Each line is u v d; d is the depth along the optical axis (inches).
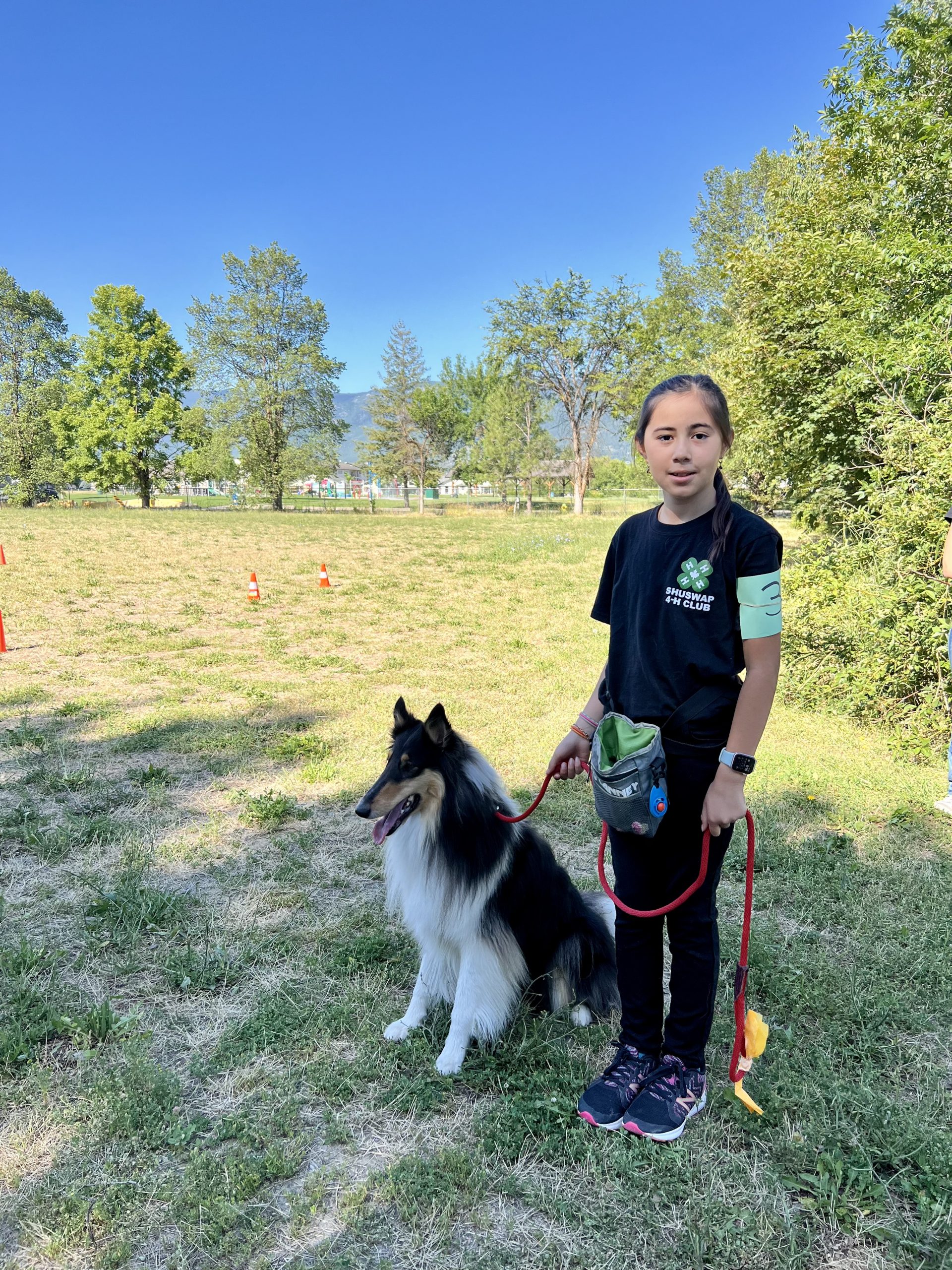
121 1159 91.7
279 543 914.1
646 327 1723.7
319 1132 97.6
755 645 82.3
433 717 107.6
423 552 856.9
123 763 234.1
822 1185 85.3
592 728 102.7
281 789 215.9
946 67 410.9
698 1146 92.9
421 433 2367.1
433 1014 119.5
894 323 375.2
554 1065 108.5
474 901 107.7
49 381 2007.9
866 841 178.9
